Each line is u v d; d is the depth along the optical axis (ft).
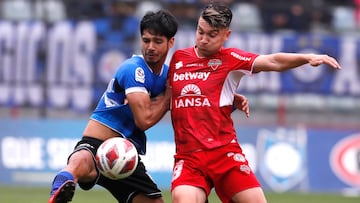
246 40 228.22
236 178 91.35
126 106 96.99
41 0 237.66
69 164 92.84
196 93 91.61
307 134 226.17
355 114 236.22
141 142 99.81
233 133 93.04
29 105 218.38
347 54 233.76
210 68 92.02
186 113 91.81
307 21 246.27
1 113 218.59
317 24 247.70
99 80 221.05
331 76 233.55
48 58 218.38
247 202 90.68
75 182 91.66
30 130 214.69
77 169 92.53
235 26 239.30
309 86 232.94
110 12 232.94
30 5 237.66
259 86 230.68
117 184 100.27
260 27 242.17
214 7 90.53
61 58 219.00
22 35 217.36
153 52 92.84
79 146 95.91
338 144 227.20
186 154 91.81
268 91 231.09
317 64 87.15
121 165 92.94
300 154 224.74
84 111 220.23
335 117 235.20
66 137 215.72
